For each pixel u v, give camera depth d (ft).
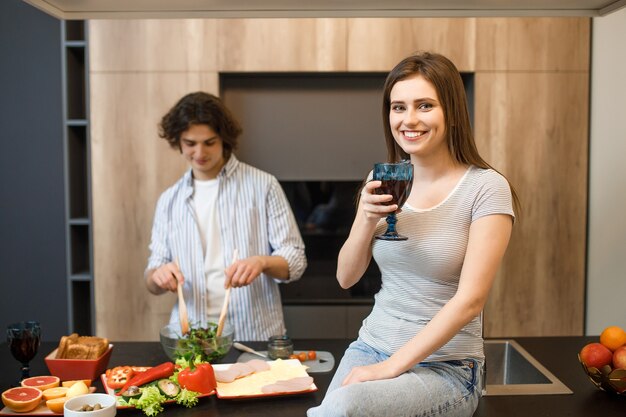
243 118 11.34
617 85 9.86
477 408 5.30
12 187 11.96
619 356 5.46
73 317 10.94
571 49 10.61
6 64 11.82
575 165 10.77
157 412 5.13
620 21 9.77
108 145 10.66
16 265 12.06
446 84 4.70
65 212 11.51
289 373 5.78
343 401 4.26
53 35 11.81
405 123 4.69
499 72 10.60
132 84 10.59
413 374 4.59
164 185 10.69
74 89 10.99
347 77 11.30
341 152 11.39
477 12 6.45
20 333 5.56
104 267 10.80
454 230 4.76
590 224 10.80
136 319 10.84
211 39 10.54
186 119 7.97
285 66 10.54
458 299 4.52
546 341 6.99
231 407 5.26
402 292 4.93
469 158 4.91
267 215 8.64
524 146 10.70
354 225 5.34
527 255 10.85
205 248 8.46
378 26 10.50
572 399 5.48
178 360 5.65
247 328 8.33
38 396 5.16
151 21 10.52
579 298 10.91
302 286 12.19
